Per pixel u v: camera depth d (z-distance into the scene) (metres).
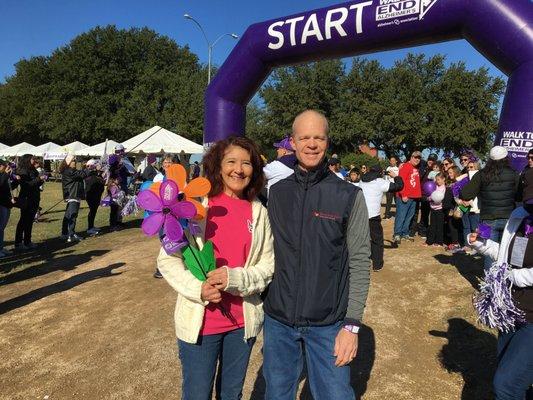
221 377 2.24
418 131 38.41
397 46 5.11
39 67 42.81
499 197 5.01
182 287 2.02
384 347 4.12
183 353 2.12
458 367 3.76
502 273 2.44
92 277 6.47
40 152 29.97
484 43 4.64
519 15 4.40
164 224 1.99
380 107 39.06
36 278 6.58
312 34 5.25
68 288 5.98
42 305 5.34
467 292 5.47
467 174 7.20
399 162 12.14
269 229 2.25
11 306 5.37
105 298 5.52
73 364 3.85
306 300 2.07
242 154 2.18
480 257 6.94
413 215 8.91
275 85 43.72
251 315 2.17
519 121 4.56
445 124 37.41
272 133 42.56
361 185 6.56
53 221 12.77
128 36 42.69
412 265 6.80
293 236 2.13
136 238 9.65
